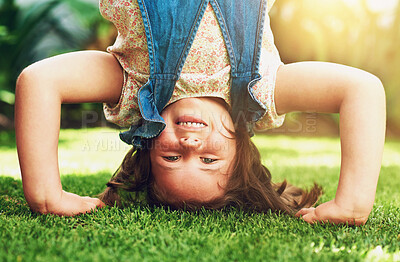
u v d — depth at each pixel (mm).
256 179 1854
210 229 1566
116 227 1556
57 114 1644
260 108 1703
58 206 1674
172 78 1634
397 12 7258
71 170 3270
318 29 7289
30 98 1604
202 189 1707
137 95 1654
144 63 1662
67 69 1655
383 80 7398
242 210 1812
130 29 1624
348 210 1579
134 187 1900
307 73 1684
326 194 2455
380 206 2025
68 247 1303
